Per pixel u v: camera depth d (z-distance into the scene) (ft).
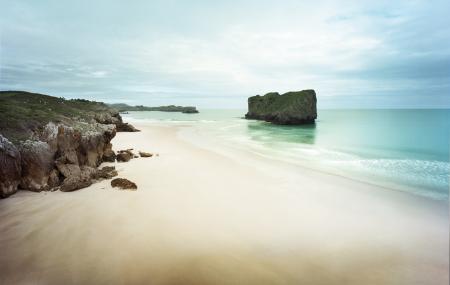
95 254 28.86
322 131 172.76
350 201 46.62
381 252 31.17
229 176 60.13
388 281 26.35
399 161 80.94
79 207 39.83
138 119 315.99
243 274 26.89
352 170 69.41
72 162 54.08
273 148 103.76
